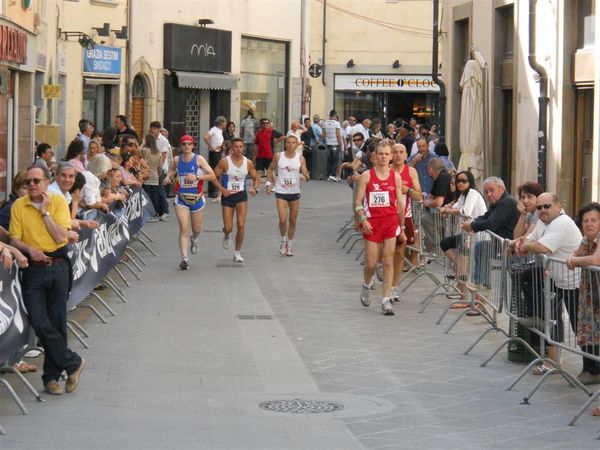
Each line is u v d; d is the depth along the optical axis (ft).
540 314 82.43
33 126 194.49
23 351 78.69
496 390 81.00
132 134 201.16
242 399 76.79
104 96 251.60
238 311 112.37
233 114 313.73
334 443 66.03
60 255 75.82
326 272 141.49
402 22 386.11
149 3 269.64
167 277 133.69
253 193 148.77
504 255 88.63
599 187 139.54
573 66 150.92
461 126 183.93
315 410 74.28
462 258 107.55
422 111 395.34
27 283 75.15
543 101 155.53
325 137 316.81
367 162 158.30
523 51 166.50
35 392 74.43
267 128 297.74
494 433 69.31
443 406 76.18
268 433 67.92
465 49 206.28
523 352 89.40
